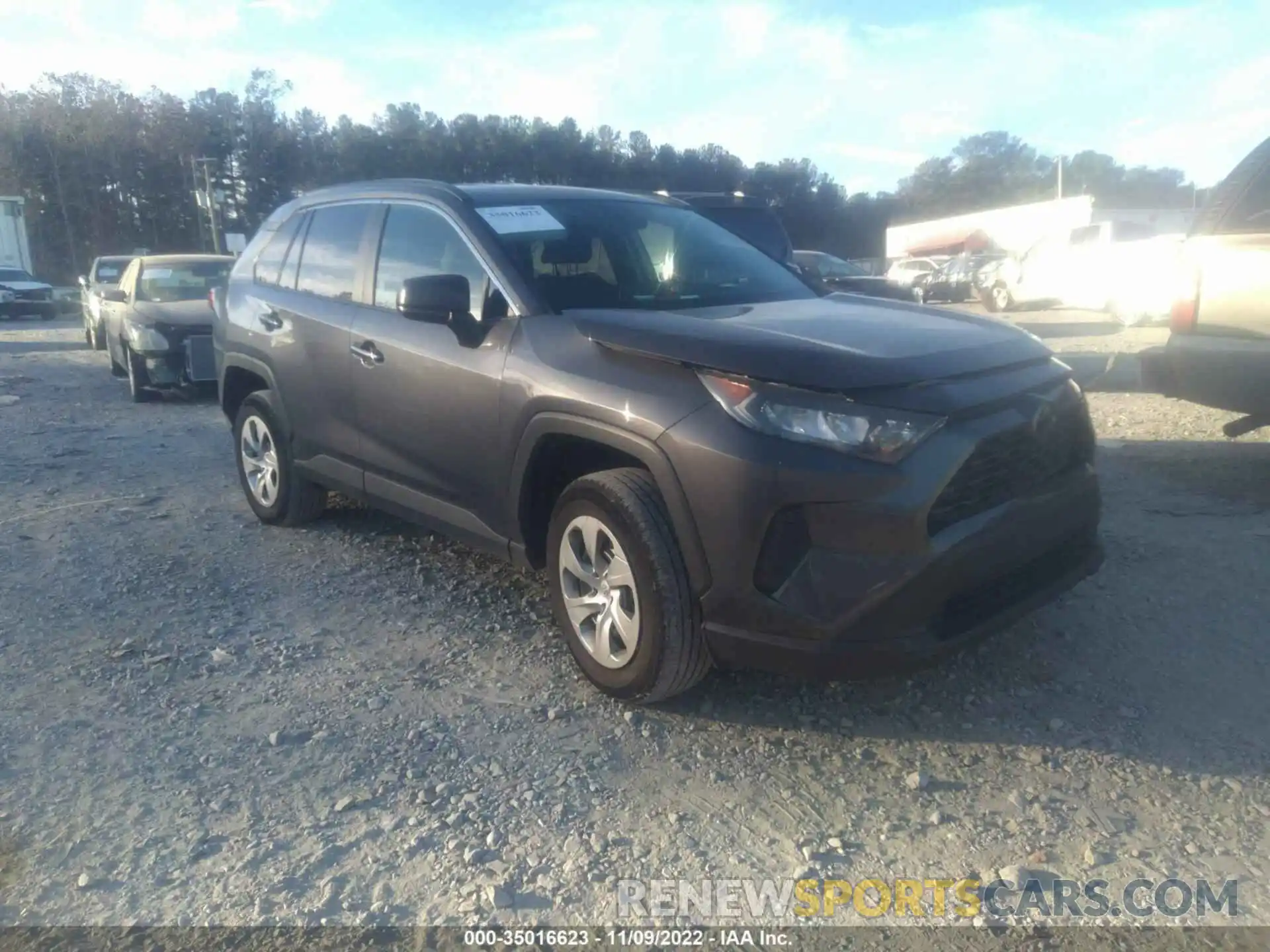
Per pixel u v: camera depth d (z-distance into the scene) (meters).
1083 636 4.25
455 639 4.36
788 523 3.20
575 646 3.83
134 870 2.88
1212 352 5.41
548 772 3.35
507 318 4.12
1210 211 5.49
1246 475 6.33
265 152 73.00
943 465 3.15
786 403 3.20
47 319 30.48
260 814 3.14
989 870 2.88
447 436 4.31
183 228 73.75
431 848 2.98
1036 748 3.47
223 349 5.99
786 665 3.25
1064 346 13.93
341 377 4.93
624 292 4.27
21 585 5.00
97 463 7.66
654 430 3.39
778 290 4.69
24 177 67.31
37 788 3.27
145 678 4.00
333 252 5.24
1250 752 3.41
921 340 3.55
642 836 3.04
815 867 2.90
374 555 5.41
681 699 3.82
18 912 2.72
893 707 3.75
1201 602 4.52
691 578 3.39
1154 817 3.10
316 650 4.27
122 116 69.69
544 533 4.09
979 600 3.41
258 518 6.08
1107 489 6.12
